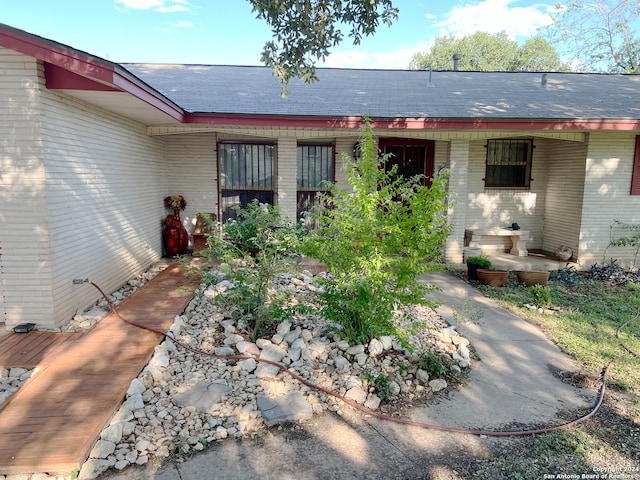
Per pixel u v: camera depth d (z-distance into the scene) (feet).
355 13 18.70
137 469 8.82
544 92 31.89
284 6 17.56
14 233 14.47
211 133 29.96
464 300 21.21
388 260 12.62
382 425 10.78
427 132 27.50
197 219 29.81
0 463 8.30
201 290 19.93
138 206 24.04
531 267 28.30
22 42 12.98
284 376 12.51
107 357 12.85
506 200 33.09
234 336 14.62
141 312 16.93
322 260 14.03
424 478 8.89
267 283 15.96
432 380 12.86
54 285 14.96
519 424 10.93
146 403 10.98
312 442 9.98
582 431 10.65
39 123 14.05
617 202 28.58
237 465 9.08
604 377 13.32
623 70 74.18
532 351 15.44
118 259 20.94
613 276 26.63
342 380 12.53
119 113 20.68
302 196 31.09
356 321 14.44
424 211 13.23
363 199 13.41
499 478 8.89
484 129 24.94
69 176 16.01
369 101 27.91
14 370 12.17
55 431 9.30
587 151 27.99
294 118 24.09
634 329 17.71
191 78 33.58
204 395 11.29
